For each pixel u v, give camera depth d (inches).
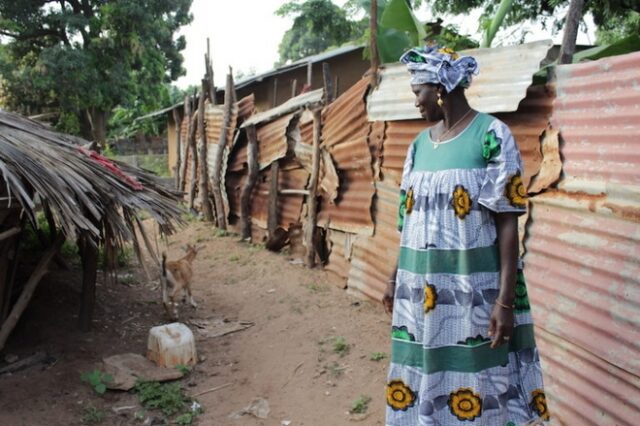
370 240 216.4
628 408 107.2
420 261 90.0
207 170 376.8
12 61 858.8
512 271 84.2
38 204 156.7
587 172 120.3
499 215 85.0
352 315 204.5
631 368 105.9
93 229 148.5
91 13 843.4
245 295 237.8
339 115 233.5
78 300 216.4
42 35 837.8
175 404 149.5
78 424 139.9
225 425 142.3
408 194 94.2
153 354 171.2
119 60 821.2
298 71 524.1
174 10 890.1
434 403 89.4
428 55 87.9
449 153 88.0
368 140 213.6
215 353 183.6
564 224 125.6
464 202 85.5
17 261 177.2
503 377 88.0
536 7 375.6
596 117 119.0
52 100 829.2
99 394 153.6
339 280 239.6
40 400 148.6
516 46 144.2
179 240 339.9
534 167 137.5
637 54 109.5
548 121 133.0
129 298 230.5
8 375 159.3
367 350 174.6
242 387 161.0
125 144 992.9
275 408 148.8
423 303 89.9
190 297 223.5
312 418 142.3
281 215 289.6
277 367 171.0
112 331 195.8
